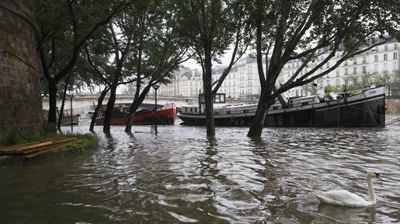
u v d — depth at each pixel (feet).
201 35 75.10
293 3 63.57
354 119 104.37
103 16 60.08
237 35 76.54
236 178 27.58
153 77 102.37
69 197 21.77
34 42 48.75
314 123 109.40
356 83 285.02
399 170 30.83
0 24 39.47
